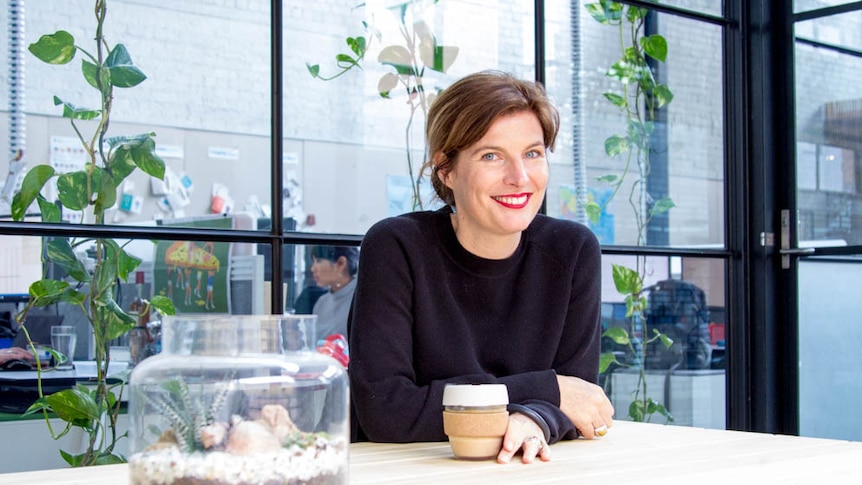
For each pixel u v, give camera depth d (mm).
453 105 1509
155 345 2191
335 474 792
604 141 2939
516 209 1497
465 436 1203
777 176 3152
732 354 3131
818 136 3066
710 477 1039
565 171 2854
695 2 3135
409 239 1547
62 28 2193
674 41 3092
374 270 1525
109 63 2252
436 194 1712
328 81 2590
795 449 1274
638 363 2945
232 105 2422
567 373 1601
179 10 2361
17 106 2119
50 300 2062
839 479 1023
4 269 2018
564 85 2871
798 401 3090
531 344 1575
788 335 3107
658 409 2977
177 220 2311
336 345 2518
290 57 2525
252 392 762
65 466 2062
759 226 3135
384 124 2674
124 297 2158
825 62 3049
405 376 1475
